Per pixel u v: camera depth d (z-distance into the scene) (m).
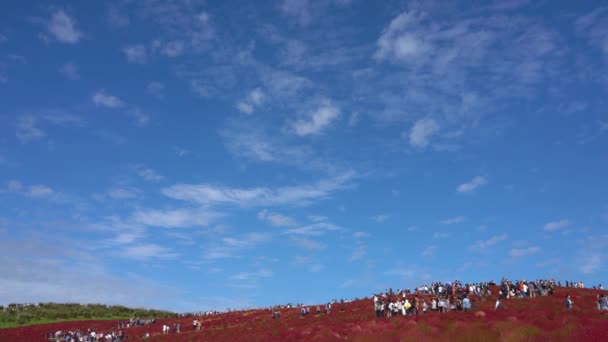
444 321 37.59
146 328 74.44
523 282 53.94
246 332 54.59
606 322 24.92
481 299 53.53
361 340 33.84
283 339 42.34
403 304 48.72
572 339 23.98
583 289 62.91
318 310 66.50
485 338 27.84
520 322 31.00
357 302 70.38
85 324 83.50
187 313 95.94
